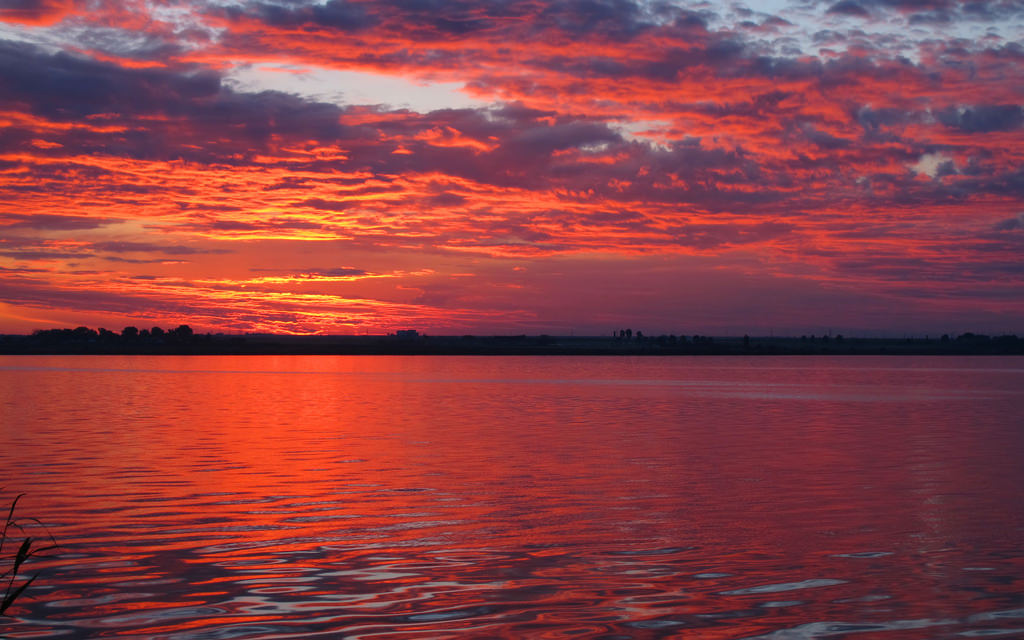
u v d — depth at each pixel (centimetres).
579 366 16762
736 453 2883
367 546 1547
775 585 1305
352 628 1109
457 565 1418
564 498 2020
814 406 5384
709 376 11244
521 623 1130
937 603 1219
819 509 1894
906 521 1762
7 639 1067
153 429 3666
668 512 1856
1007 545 1559
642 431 3675
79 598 1231
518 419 4278
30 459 2667
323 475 2359
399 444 3130
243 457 2742
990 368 16075
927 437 3447
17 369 12606
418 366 16350
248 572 1372
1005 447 3095
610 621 1140
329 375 11025
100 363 17100
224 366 15462
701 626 1121
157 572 1369
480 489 2144
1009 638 1081
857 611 1183
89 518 1780
